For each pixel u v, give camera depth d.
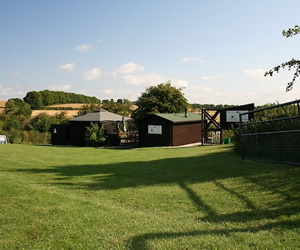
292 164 7.58
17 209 4.93
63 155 15.96
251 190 5.69
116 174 8.78
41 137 38.19
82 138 28.92
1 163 11.83
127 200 5.63
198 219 4.34
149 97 39.66
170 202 5.36
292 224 3.80
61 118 45.59
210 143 25.14
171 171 8.91
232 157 10.85
